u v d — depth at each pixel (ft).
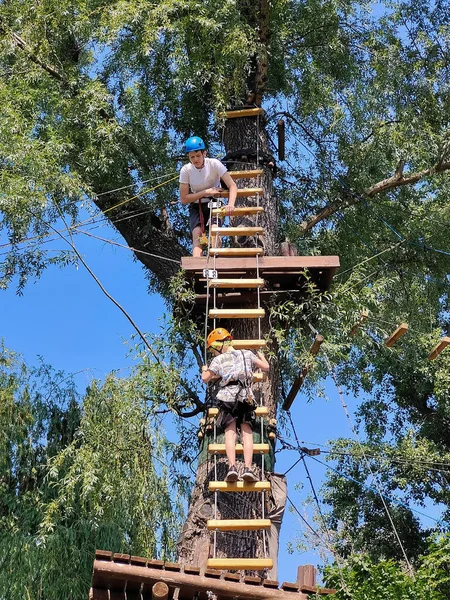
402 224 50.55
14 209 37.35
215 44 42.39
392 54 47.96
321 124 47.65
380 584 23.44
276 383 36.06
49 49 43.16
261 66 43.65
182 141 48.29
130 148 44.98
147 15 42.86
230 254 33.58
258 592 23.38
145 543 36.45
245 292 34.47
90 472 34.65
